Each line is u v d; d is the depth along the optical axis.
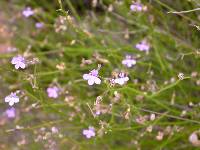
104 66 0.31
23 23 0.39
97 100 0.24
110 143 0.32
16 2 0.40
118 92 0.27
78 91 0.33
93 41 0.31
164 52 0.32
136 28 0.35
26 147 0.33
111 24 0.35
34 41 0.35
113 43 0.33
